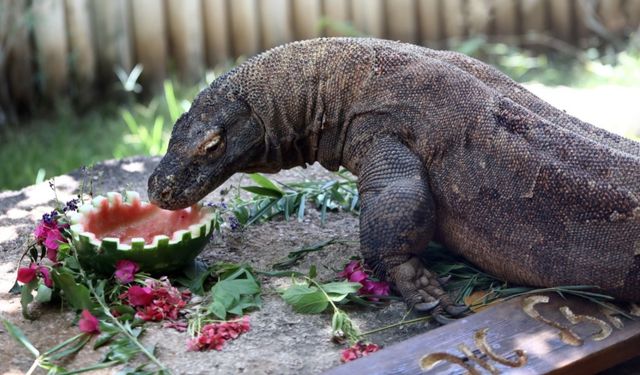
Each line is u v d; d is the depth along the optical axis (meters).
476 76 4.96
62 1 10.48
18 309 4.61
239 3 11.10
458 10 11.70
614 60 11.51
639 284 4.22
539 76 11.16
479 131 4.54
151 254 4.61
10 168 9.14
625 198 4.21
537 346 4.01
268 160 5.00
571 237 4.31
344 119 4.89
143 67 10.98
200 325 4.36
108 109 10.79
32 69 10.67
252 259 5.14
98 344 4.21
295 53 4.96
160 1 10.82
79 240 4.64
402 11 11.54
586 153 4.35
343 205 5.89
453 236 4.67
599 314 4.25
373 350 4.12
